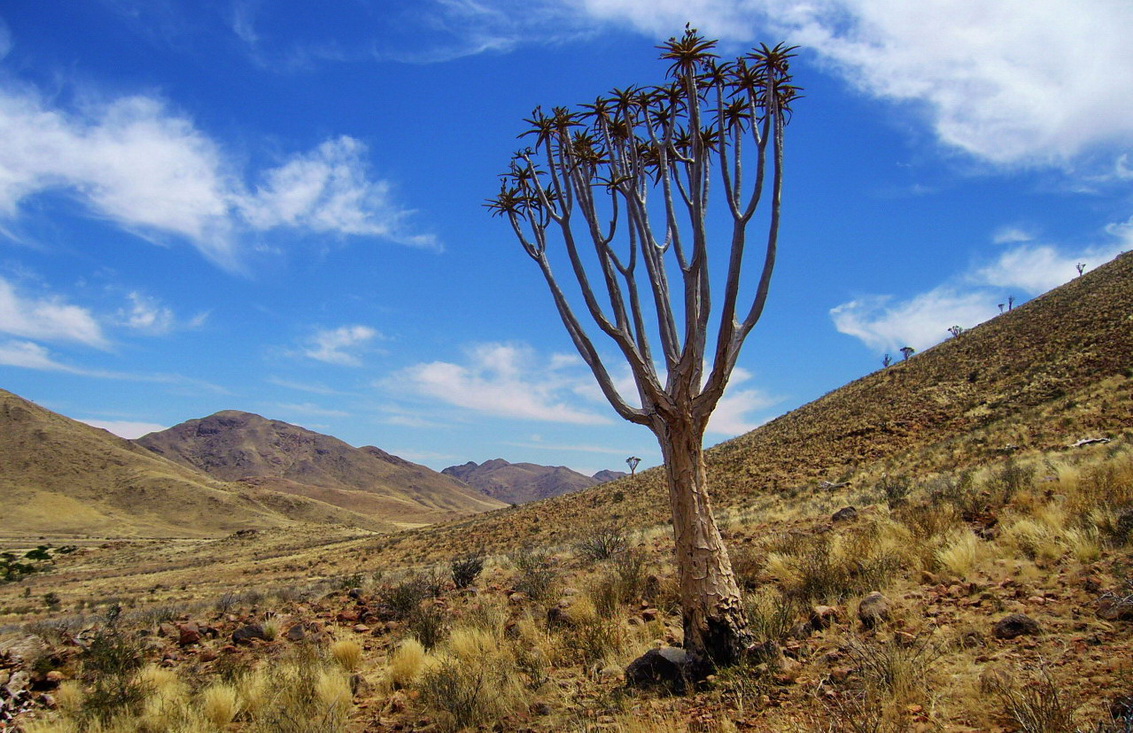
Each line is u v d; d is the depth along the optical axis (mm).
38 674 9172
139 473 157500
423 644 10047
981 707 4801
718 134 8211
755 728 5145
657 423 7516
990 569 8570
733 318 7094
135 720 7668
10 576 59938
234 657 10453
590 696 6789
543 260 8719
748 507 35094
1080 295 59531
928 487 20406
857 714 4918
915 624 6984
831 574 9242
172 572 57844
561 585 13094
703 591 6898
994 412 41781
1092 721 4219
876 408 53812
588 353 8117
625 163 8375
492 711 6727
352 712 7637
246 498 164750
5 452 150875
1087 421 30609
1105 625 5980
